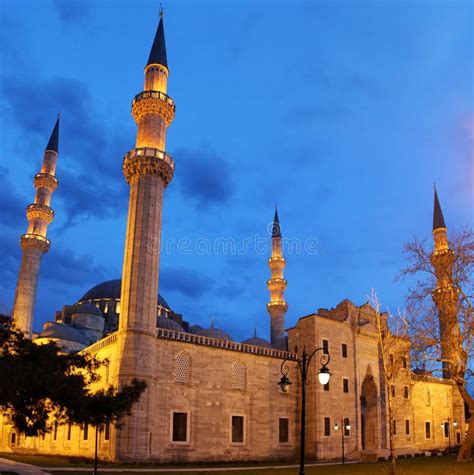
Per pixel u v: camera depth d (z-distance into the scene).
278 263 88.88
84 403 29.92
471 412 42.56
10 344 30.19
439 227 91.94
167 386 49.41
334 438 60.34
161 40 60.84
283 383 25.28
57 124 88.44
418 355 41.78
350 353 66.25
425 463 42.59
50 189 82.31
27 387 27.47
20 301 73.44
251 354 57.84
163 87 58.59
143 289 48.72
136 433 44.25
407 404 74.44
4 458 51.09
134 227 51.34
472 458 47.62
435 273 43.31
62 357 32.12
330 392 61.72
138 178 53.31
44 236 79.19
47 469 37.12
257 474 36.97
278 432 58.03
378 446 66.31
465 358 41.84
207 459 50.50
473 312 41.44
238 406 55.00
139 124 56.91
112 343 50.31
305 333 63.50
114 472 36.88
